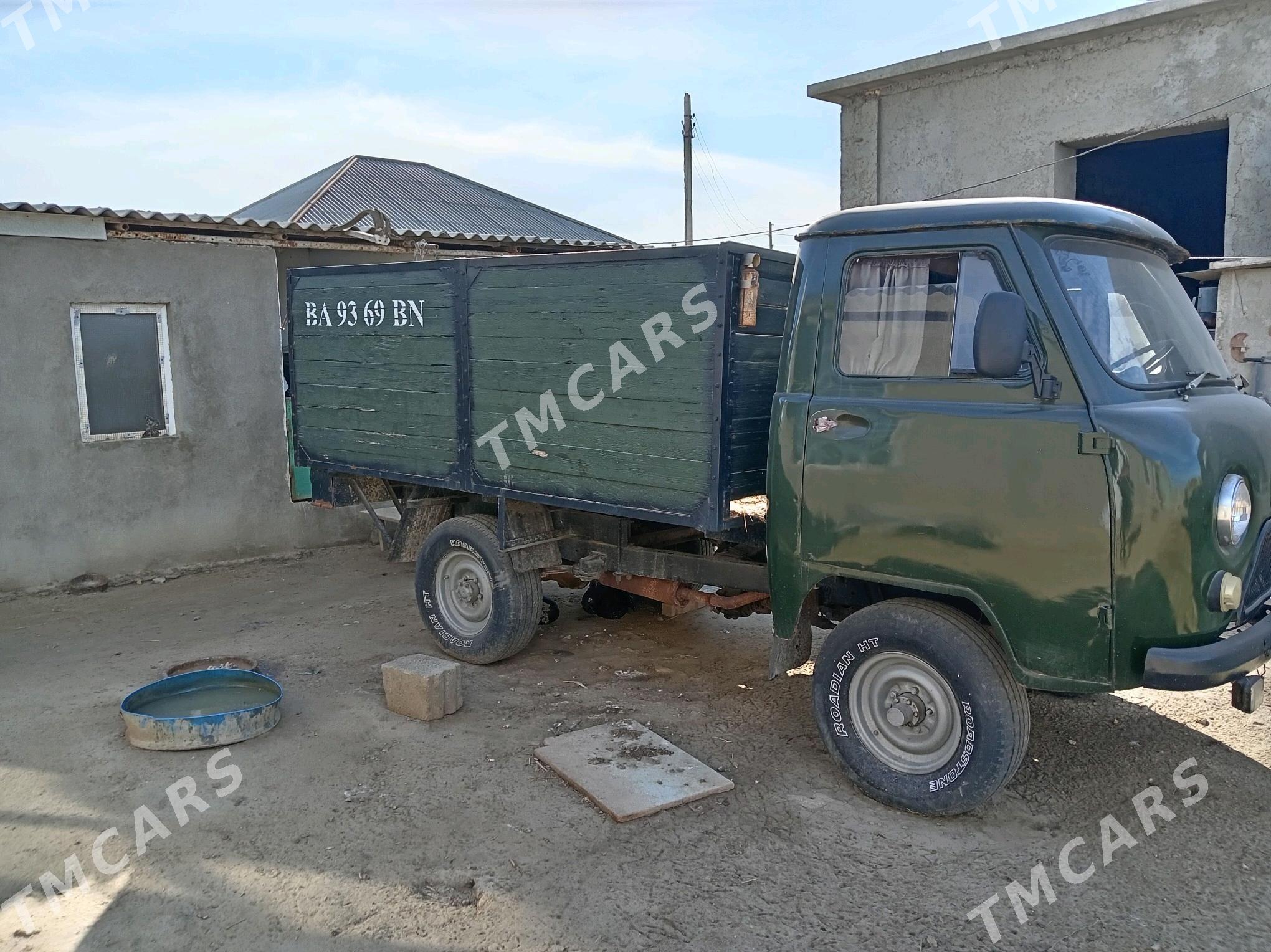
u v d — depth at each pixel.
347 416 6.41
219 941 3.20
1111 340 3.71
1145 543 3.41
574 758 4.49
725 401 4.36
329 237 9.09
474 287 5.42
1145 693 5.40
